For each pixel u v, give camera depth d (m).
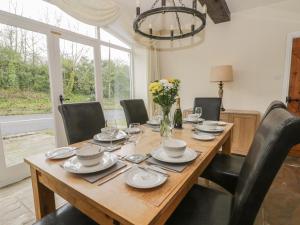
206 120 2.52
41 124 2.61
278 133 0.63
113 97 3.85
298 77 3.09
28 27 2.38
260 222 1.60
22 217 1.69
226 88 3.70
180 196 0.90
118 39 3.84
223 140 1.70
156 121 2.27
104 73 3.59
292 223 1.59
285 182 2.26
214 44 3.74
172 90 1.56
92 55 3.27
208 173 1.63
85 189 0.84
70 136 1.68
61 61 2.77
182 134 1.77
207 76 3.90
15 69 2.32
